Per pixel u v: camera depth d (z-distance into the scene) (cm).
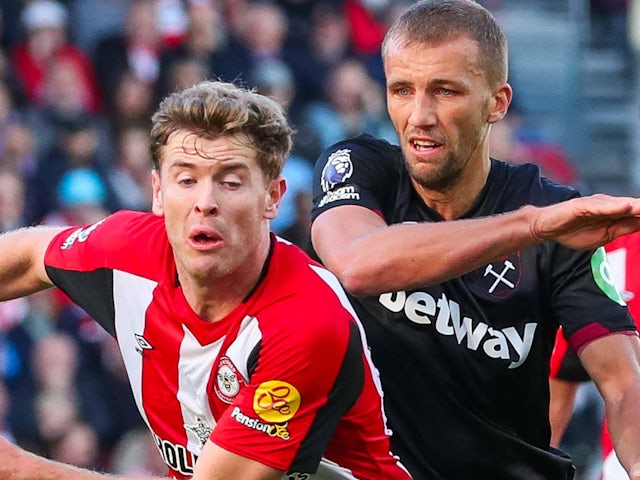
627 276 1534
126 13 3338
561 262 1223
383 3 3612
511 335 1230
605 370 1217
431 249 1027
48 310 2675
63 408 2612
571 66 4344
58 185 2847
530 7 4459
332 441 1159
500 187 1248
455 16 1168
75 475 1126
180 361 1133
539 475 1288
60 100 3025
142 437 2722
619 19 4441
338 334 1086
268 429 1094
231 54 3269
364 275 1054
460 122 1169
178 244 1079
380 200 1239
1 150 2828
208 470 1099
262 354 1090
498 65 1191
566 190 1257
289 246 1134
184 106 1059
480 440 1253
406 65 1162
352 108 3378
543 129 4216
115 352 2722
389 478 1195
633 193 4169
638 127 4194
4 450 1115
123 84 3077
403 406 1242
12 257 1229
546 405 1282
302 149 3225
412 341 1226
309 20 3481
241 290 1097
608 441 1573
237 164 1065
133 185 2998
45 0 3181
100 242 1177
